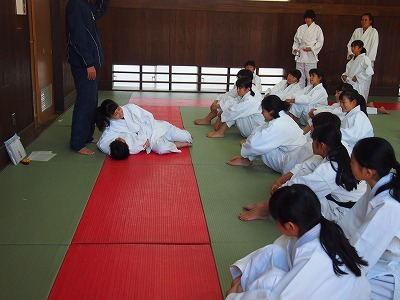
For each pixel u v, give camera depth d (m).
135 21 8.23
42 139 4.91
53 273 2.40
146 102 7.41
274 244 1.96
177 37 8.37
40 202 3.26
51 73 6.13
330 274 1.66
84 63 4.23
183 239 2.79
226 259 2.58
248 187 3.68
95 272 2.42
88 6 4.32
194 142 4.96
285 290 1.65
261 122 5.02
